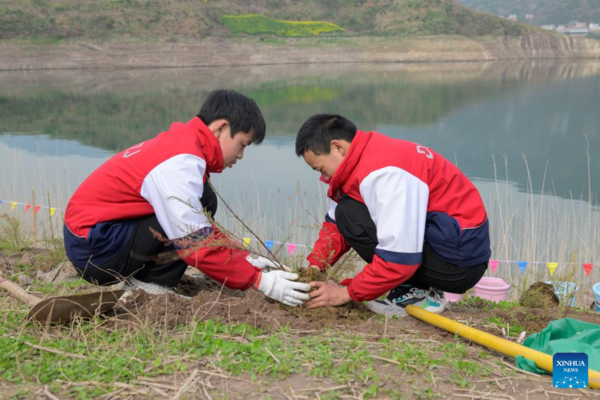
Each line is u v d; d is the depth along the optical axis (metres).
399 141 2.75
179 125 2.83
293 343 2.44
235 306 2.75
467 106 19.02
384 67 41.84
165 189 2.58
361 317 2.99
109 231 2.75
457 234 2.73
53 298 2.50
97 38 41.62
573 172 9.90
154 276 2.95
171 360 2.20
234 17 50.03
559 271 5.41
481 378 2.16
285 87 26.00
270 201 7.81
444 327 2.71
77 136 13.45
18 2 41.59
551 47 54.22
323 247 3.31
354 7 58.19
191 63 42.16
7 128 14.40
